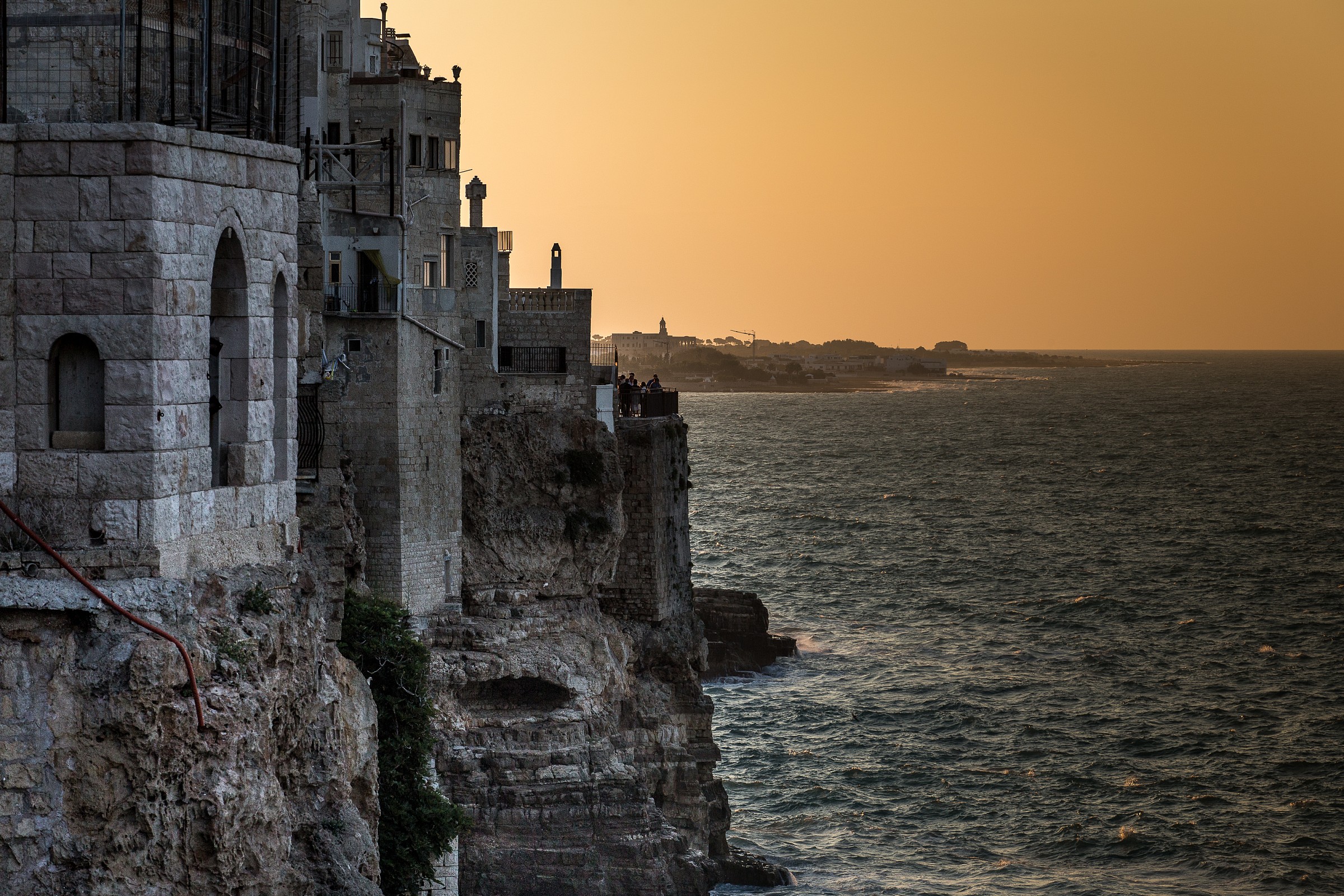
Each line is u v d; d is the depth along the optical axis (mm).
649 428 94812
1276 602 182125
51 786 29781
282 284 36812
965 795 109812
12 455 30969
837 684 140000
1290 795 110000
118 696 29734
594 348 98188
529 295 94312
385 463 74188
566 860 83000
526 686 84250
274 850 33188
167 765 30312
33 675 29984
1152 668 147625
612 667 87812
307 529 48500
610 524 88938
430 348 77500
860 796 109625
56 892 29734
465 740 81688
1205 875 96625
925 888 93375
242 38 39750
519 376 89688
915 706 132500
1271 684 141375
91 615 30234
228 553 34219
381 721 57594
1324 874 96375
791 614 173625
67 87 36812
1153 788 111312
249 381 35000
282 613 34594
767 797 109125
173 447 31656
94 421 31406
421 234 86562
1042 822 104938
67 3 36656
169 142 31172
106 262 30719
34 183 30719
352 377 73625
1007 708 132125
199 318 32594
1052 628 167750
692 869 86812
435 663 79312
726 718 127938
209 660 31547
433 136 88812
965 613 175000
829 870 96125
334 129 86938
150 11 36969
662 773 91375
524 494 86812
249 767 32156
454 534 80438
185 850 30797
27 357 30906
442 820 56812
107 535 30875
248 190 34656
